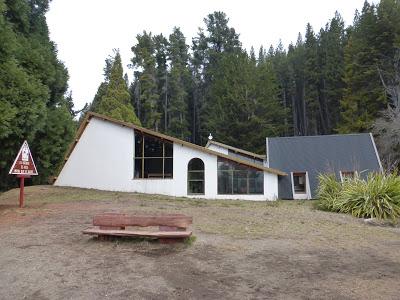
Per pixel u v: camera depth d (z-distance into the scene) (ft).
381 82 141.08
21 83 41.22
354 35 160.45
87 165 90.43
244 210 46.32
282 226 34.81
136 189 88.17
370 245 28.19
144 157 90.07
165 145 89.81
